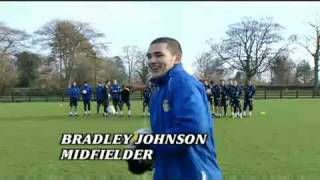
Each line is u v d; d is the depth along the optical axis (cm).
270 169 993
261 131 1842
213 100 2752
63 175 945
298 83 8750
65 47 7788
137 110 3453
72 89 2927
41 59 7900
